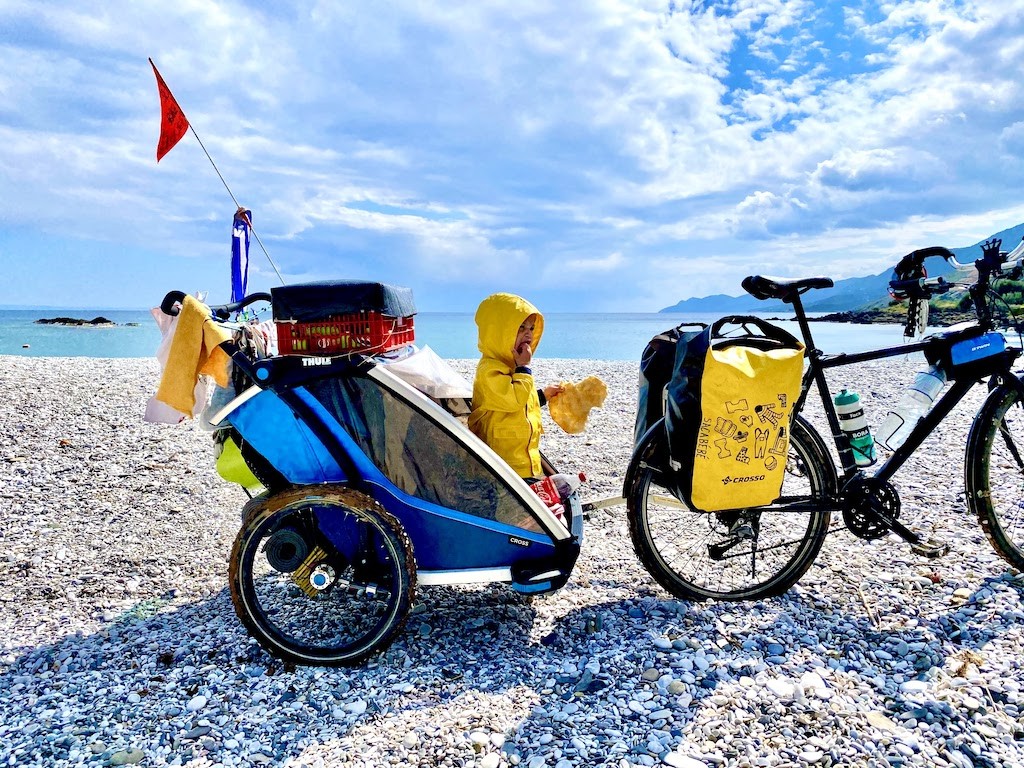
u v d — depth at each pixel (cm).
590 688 308
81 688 319
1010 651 321
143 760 270
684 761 258
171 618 391
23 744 279
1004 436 401
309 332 330
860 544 453
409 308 390
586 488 638
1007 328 379
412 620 379
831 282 366
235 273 427
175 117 413
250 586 331
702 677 311
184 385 318
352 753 269
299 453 337
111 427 837
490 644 353
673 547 460
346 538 341
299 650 332
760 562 432
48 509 568
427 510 343
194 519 555
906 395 387
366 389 334
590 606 391
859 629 352
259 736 283
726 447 345
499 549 351
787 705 290
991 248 374
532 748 269
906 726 276
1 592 427
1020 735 266
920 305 388
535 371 1441
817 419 859
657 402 385
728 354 346
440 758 264
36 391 1023
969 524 471
